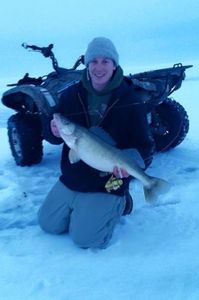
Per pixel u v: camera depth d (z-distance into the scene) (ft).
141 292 9.41
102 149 10.00
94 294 9.43
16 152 17.88
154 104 16.52
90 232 11.09
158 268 10.27
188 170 16.80
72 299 9.31
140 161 10.52
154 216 13.03
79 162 11.30
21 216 13.57
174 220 12.75
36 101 14.92
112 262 10.66
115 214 11.33
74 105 11.30
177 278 9.81
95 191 11.27
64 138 10.17
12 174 17.07
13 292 9.65
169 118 18.21
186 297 9.14
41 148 17.89
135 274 10.07
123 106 10.88
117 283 9.78
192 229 12.19
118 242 11.59
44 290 9.67
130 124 11.02
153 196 10.28
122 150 10.51
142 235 11.94
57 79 17.16
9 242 11.87
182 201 13.99
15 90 16.03
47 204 11.96
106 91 10.84
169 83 17.15
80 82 11.35
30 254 11.21
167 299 9.13
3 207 14.24
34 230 12.51
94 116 11.14
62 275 10.19
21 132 17.29
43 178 16.56
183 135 18.76
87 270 10.36
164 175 16.31
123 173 10.12
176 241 11.56
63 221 11.94
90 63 10.55
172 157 18.25
